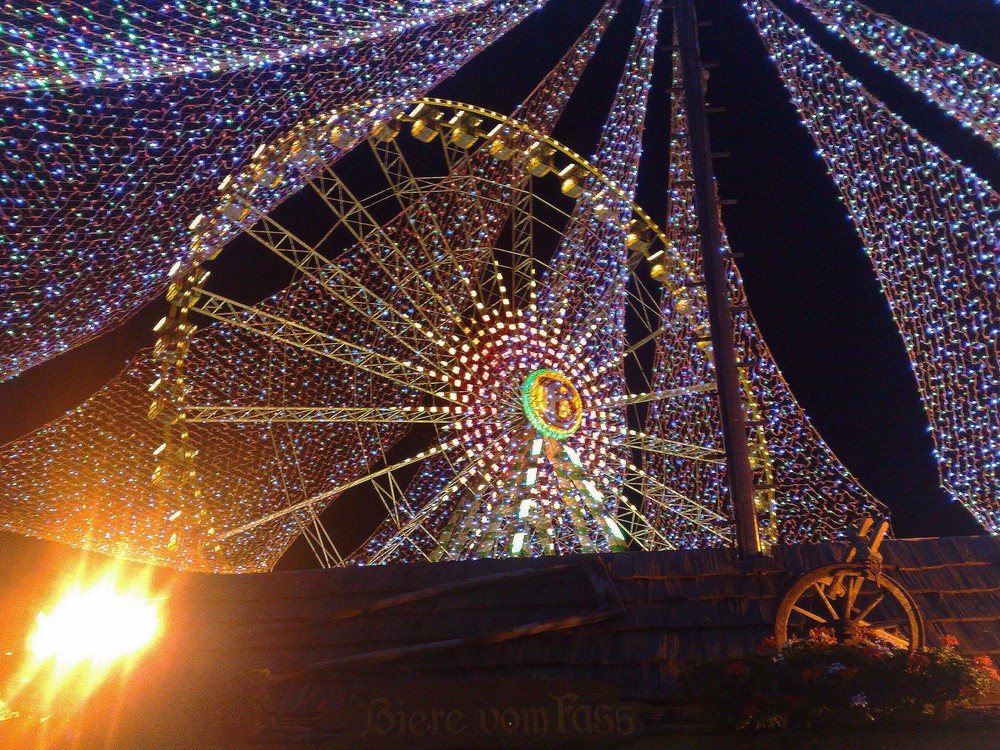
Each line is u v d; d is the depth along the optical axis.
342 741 4.31
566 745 4.24
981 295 8.26
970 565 5.80
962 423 8.77
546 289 17.56
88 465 15.70
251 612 5.96
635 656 5.29
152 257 8.69
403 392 17.66
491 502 15.48
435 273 17.55
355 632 5.72
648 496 16.39
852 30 7.43
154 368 16.11
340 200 16.97
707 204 7.59
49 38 6.06
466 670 5.32
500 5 8.22
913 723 4.32
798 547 6.02
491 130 16.91
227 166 8.34
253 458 17.17
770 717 4.27
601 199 16.77
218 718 4.47
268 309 17.11
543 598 5.78
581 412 16.48
